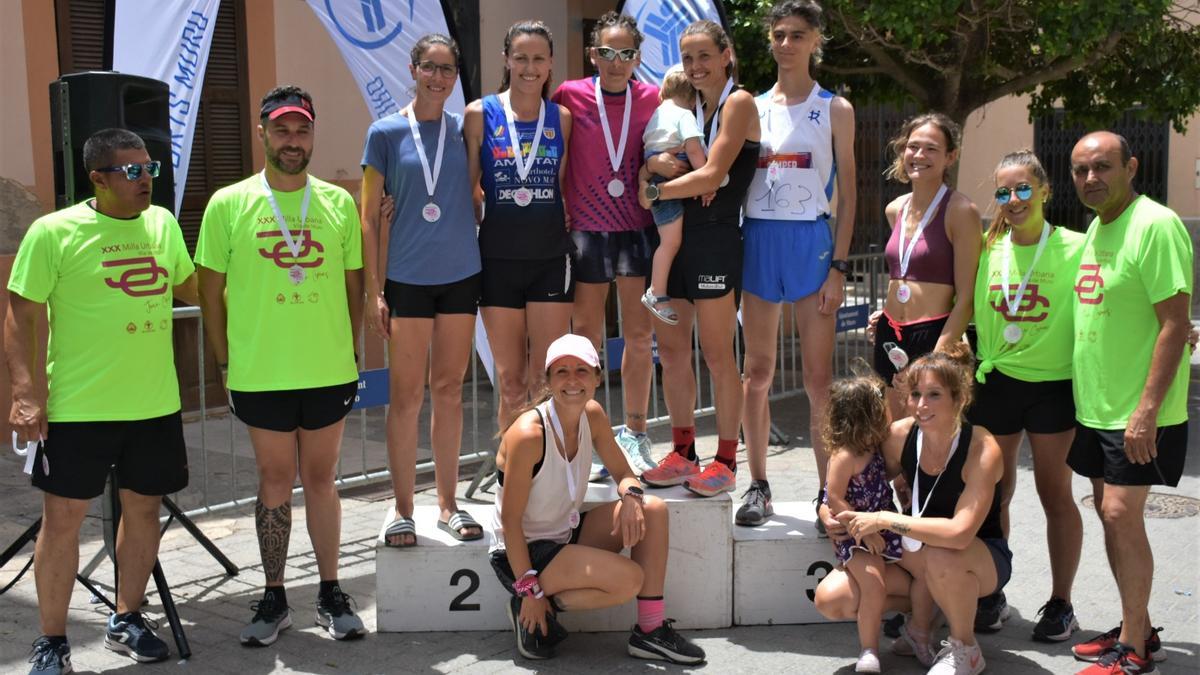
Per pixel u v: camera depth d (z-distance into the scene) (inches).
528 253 197.8
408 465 196.4
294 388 182.2
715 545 193.6
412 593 192.5
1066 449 184.2
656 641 179.9
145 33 241.4
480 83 401.7
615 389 402.6
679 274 199.0
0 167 319.3
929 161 190.2
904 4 309.3
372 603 208.1
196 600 209.6
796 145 198.1
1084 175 168.2
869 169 599.2
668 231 195.0
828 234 201.3
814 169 198.7
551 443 176.6
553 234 198.7
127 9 238.8
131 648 181.6
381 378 265.4
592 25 449.1
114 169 169.8
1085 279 172.6
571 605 179.6
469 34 394.3
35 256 168.7
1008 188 180.1
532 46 191.6
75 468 172.4
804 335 203.5
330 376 185.5
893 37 345.4
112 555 203.9
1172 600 202.8
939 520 171.0
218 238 182.1
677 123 192.9
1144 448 162.4
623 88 204.4
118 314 172.7
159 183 209.2
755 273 201.9
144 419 177.0
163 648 181.5
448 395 199.9
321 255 183.6
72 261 170.7
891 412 199.3
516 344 203.5
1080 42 320.2
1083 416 172.7
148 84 207.3
